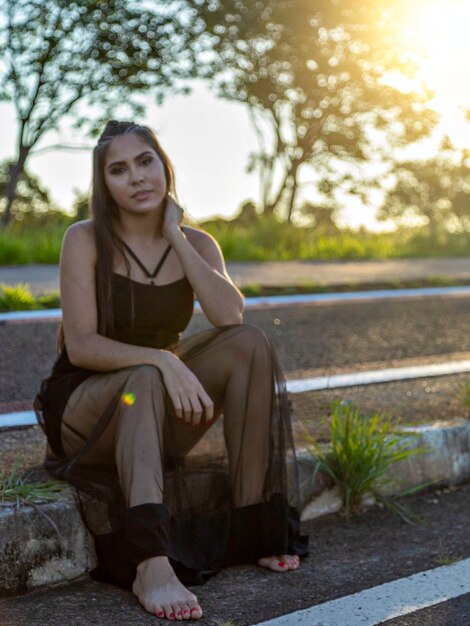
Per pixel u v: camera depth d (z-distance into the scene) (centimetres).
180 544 317
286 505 334
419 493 418
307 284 905
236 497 337
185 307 359
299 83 2072
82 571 316
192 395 321
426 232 1577
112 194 347
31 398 488
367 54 1928
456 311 827
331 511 389
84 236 347
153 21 1759
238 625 286
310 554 348
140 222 352
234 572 330
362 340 680
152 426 310
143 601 293
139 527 297
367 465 388
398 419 440
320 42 1984
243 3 1927
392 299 873
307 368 583
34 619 284
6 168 2295
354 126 2139
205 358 341
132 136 348
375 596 309
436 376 573
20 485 325
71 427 337
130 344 349
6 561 300
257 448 337
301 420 442
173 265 356
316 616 293
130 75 1733
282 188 2250
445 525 382
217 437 351
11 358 571
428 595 311
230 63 2022
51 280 901
